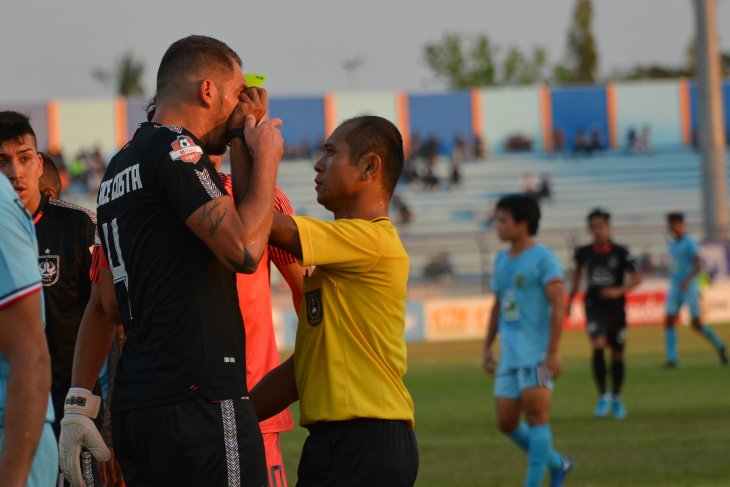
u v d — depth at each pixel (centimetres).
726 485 1042
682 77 9712
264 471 505
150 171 485
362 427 524
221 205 477
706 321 3728
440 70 8194
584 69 8938
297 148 5212
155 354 484
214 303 490
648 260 4006
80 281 729
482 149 5306
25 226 446
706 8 3769
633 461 1192
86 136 5053
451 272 4097
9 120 695
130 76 9781
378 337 528
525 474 1136
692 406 1659
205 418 481
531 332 1049
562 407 1723
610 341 1627
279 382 577
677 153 5400
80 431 590
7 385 435
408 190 5209
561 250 4238
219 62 515
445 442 1377
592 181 5334
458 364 2594
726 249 3747
